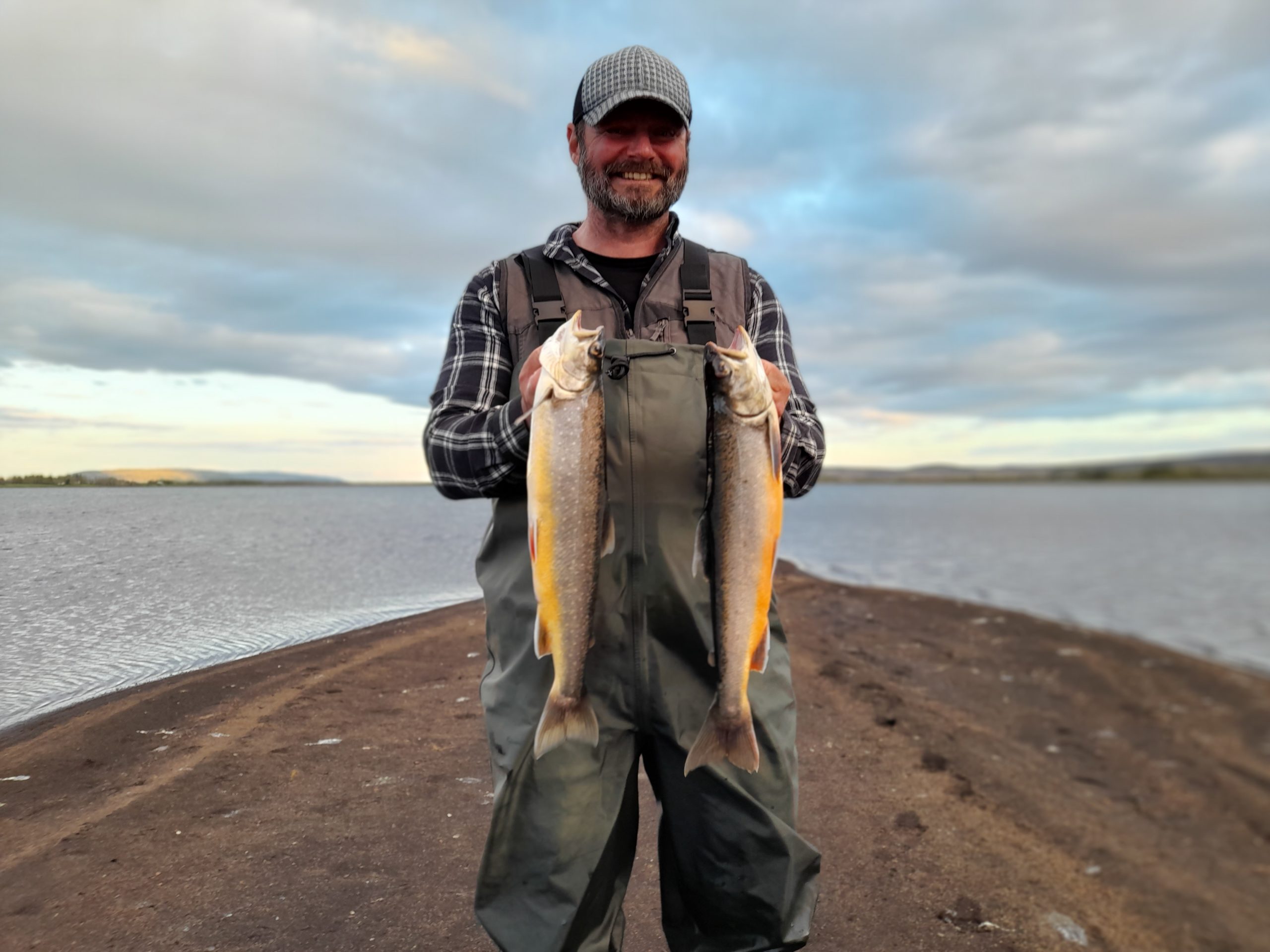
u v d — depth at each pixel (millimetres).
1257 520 70312
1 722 2699
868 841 3848
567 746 2041
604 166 2340
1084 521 63656
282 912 2541
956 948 3143
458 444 2109
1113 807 5945
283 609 4066
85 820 2686
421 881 2814
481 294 2389
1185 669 10969
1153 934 4172
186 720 3271
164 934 2348
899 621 9609
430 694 4059
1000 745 6062
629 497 2057
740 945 2164
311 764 3301
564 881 2002
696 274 2410
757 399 2025
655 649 2088
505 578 2201
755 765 2025
